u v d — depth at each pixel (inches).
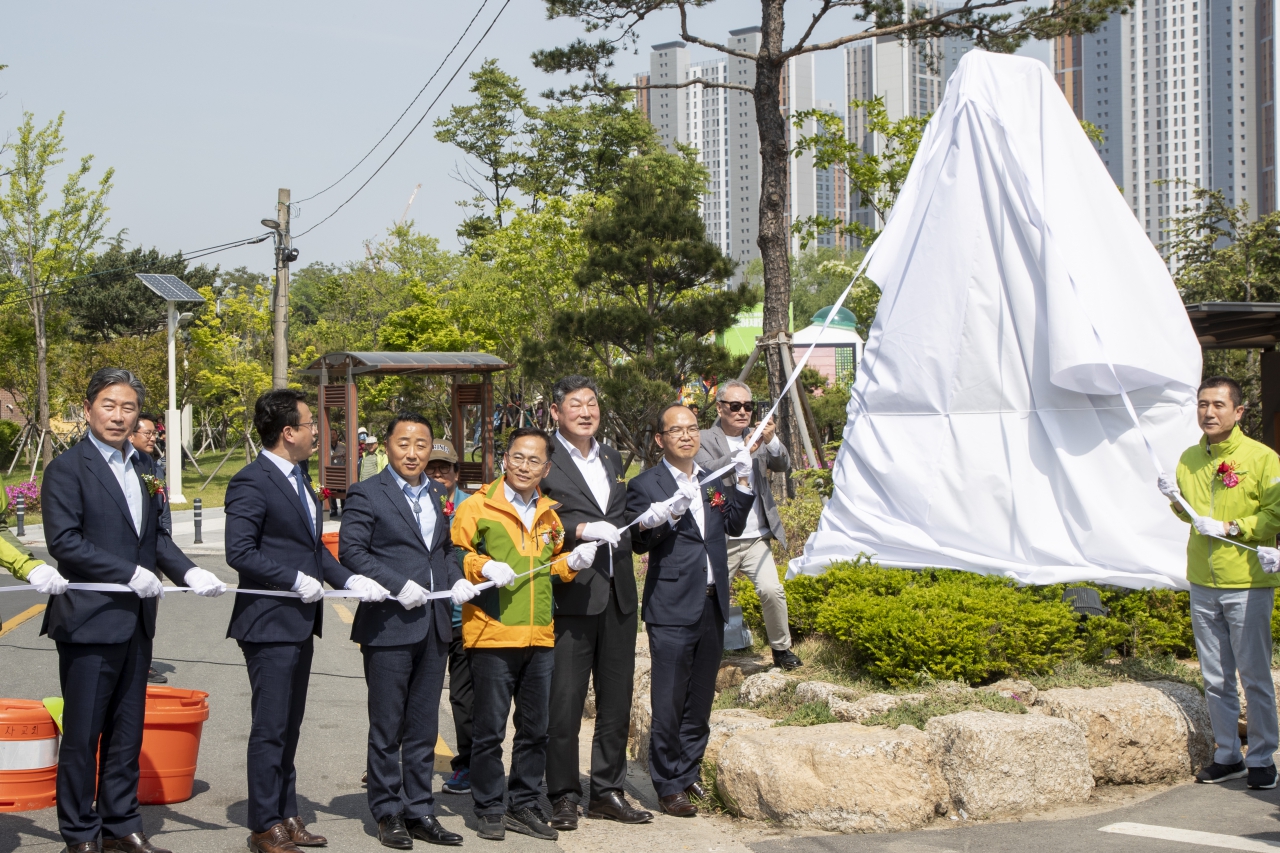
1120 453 255.9
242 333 1406.3
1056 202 265.0
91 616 169.2
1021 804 192.7
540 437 191.9
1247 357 840.3
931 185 291.3
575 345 845.8
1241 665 204.5
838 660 254.5
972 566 269.6
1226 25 6082.7
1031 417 267.1
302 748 255.3
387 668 184.5
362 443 926.4
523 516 192.2
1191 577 212.5
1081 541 257.3
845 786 188.7
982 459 271.1
